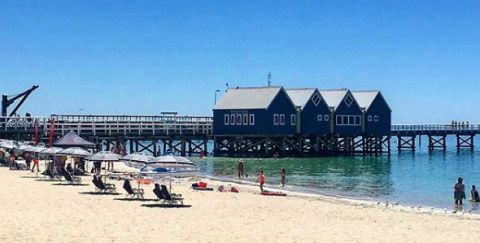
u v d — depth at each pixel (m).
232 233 20.39
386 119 81.50
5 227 20.14
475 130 96.50
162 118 70.19
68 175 34.78
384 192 40.12
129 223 21.67
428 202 34.69
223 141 74.44
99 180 30.50
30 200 27.03
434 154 91.75
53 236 18.89
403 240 20.27
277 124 71.94
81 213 23.64
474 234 21.86
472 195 34.28
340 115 77.00
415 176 53.09
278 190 38.84
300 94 75.50
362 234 21.05
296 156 74.81
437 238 20.84
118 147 63.53
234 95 74.38
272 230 21.25
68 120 61.62
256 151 73.38
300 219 24.27
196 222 22.47
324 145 77.06
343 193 38.94
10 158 46.00
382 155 84.44
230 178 48.41
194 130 72.38
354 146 81.44
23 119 57.84
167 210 25.42
